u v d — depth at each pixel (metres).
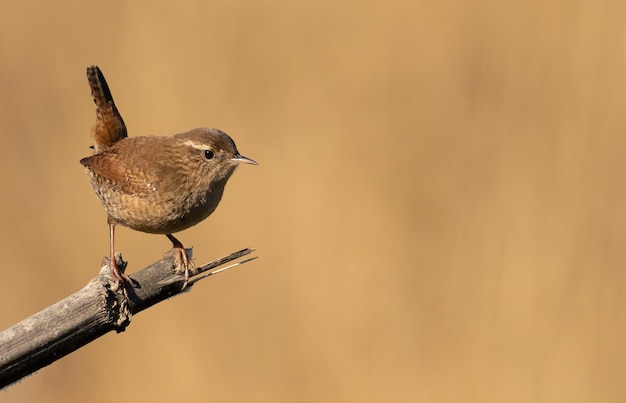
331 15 12.88
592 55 11.84
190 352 11.25
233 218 12.10
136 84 12.66
